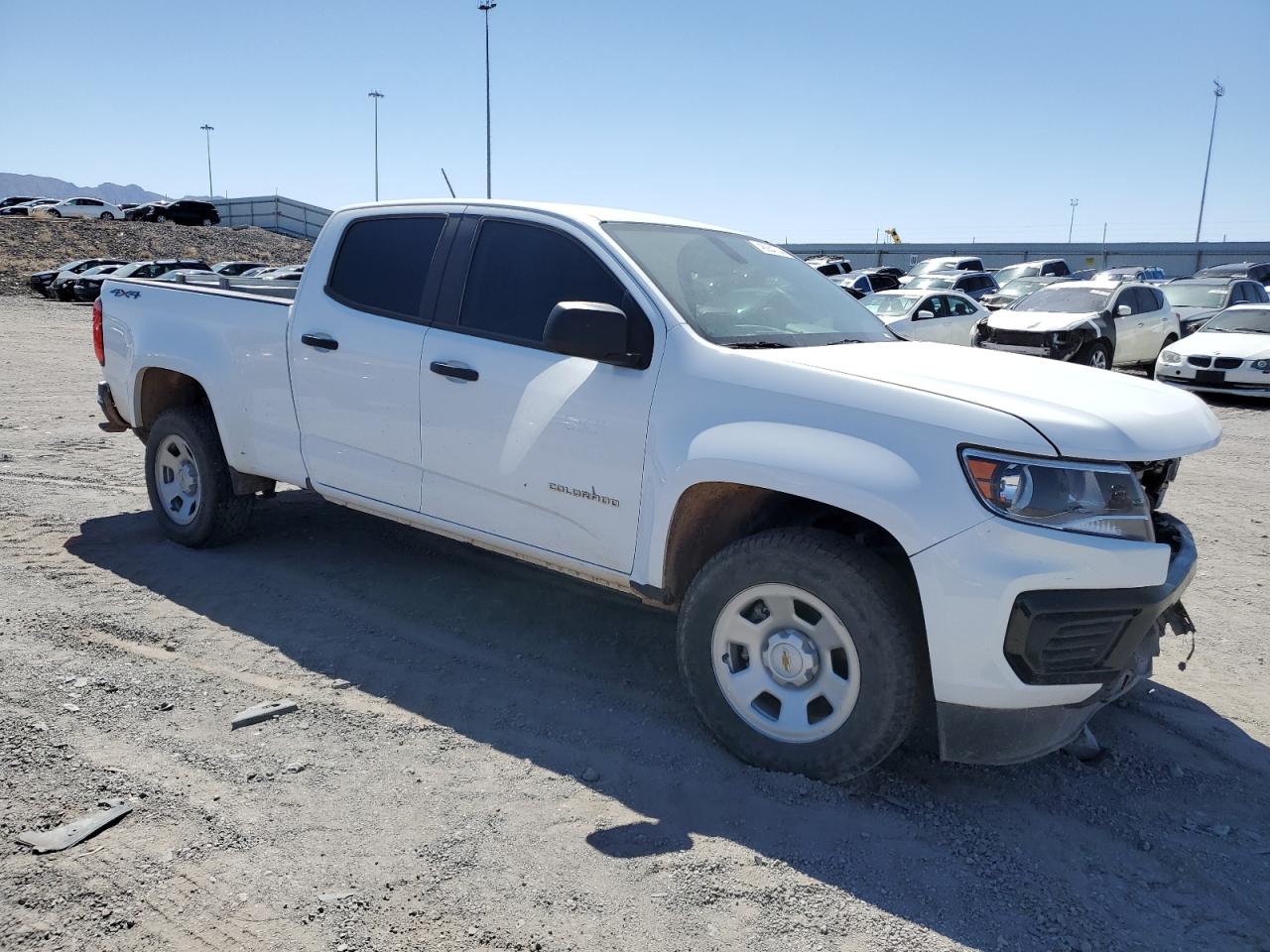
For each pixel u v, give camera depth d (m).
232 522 5.32
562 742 3.53
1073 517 2.93
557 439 3.78
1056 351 15.08
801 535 3.23
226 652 4.14
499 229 4.17
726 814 3.10
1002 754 3.10
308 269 4.75
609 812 3.09
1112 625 2.99
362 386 4.41
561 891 2.69
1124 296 16.88
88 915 2.49
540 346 3.90
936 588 2.98
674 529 3.53
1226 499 8.05
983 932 2.62
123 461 7.63
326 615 4.58
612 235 3.91
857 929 2.60
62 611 4.44
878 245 58.47
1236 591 5.62
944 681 3.03
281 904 2.57
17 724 3.40
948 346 4.18
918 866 2.89
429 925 2.53
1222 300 20.11
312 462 4.72
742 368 3.40
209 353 5.06
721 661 3.43
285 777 3.19
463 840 2.89
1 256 38.59
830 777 3.25
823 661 3.25
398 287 4.41
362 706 3.73
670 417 3.49
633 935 2.53
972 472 2.96
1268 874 2.97
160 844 2.79
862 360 3.51
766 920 2.61
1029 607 2.89
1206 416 3.39
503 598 4.89
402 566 5.28
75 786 3.05
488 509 4.06
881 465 3.06
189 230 49.12
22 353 15.80
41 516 5.93
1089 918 2.71
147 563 5.15
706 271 4.05
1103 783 3.45
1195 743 3.77
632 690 3.98
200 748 3.34
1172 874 2.95
